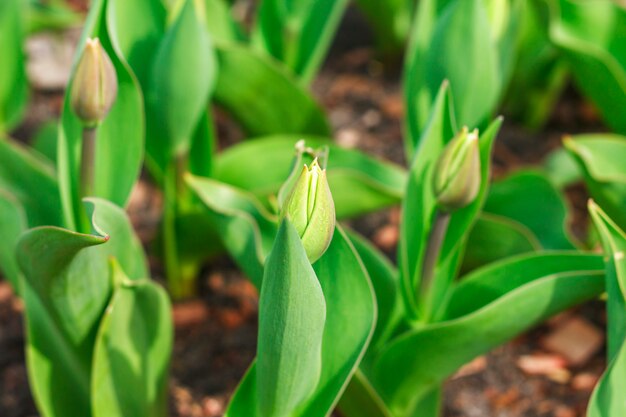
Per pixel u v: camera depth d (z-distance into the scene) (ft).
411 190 2.27
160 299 2.35
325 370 2.17
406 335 2.36
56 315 2.27
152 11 2.56
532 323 2.30
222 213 2.39
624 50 2.93
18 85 2.90
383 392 2.52
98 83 2.16
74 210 2.34
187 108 2.56
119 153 2.37
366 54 4.30
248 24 4.32
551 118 3.87
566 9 2.91
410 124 2.60
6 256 2.53
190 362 2.93
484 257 2.90
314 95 4.02
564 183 3.31
